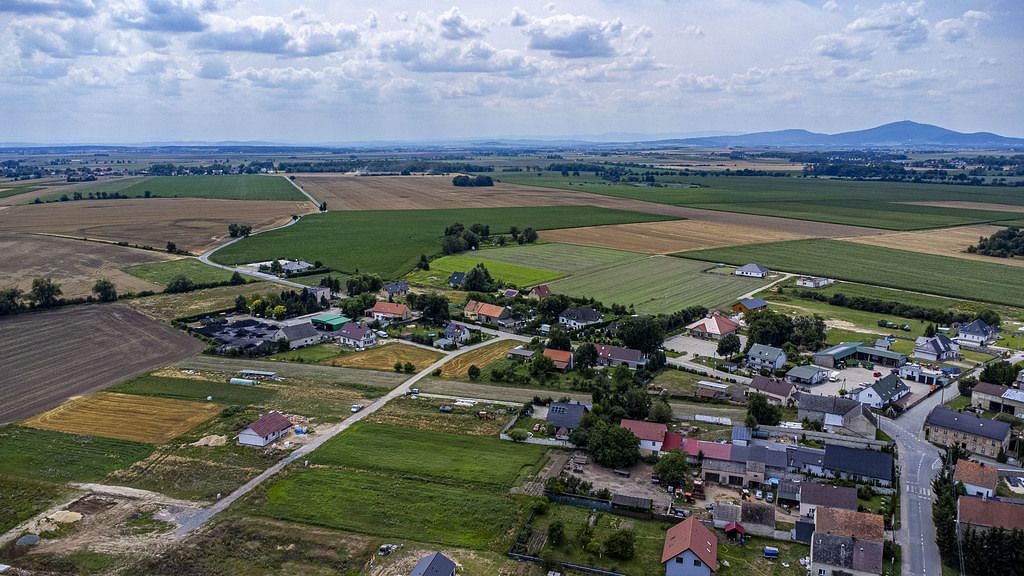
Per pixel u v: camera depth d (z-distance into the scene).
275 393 121.94
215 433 104.69
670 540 75.88
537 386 127.06
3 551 75.06
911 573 73.00
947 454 97.75
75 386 123.81
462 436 104.94
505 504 85.62
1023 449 101.56
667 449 98.81
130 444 100.88
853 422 108.94
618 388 122.50
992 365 127.56
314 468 94.00
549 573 72.56
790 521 83.12
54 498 85.94
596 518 83.31
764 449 96.12
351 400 119.31
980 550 72.88
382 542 77.44
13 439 101.81
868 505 86.31
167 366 135.25
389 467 94.31
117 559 73.69
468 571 72.56
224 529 79.38
